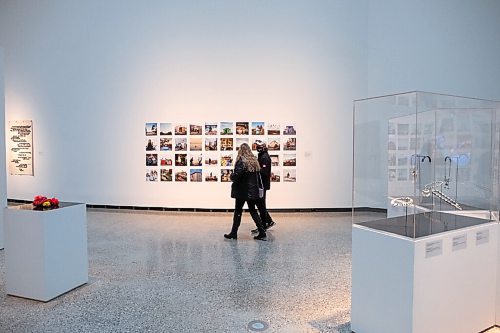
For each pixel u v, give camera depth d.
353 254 3.22
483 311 3.24
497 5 7.94
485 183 3.41
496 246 3.30
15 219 3.95
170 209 8.96
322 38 8.67
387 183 3.41
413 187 3.12
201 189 8.86
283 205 8.83
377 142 3.40
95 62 9.12
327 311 3.66
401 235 2.88
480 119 3.42
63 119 9.42
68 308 3.72
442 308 2.93
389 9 8.52
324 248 5.90
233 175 6.23
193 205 8.90
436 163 3.24
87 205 9.35
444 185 3.25
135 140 9.02
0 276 4.64
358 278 3.18
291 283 4.41
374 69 8.70
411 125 3.14
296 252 5.68
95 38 9.09
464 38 8.13
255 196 6.29
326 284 4.37
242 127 8.75
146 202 9.05
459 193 3.32
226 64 8.71
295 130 8.75
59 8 9.28
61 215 4.05
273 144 8.75
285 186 8.80
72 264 4.20
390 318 2.91
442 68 8.27
